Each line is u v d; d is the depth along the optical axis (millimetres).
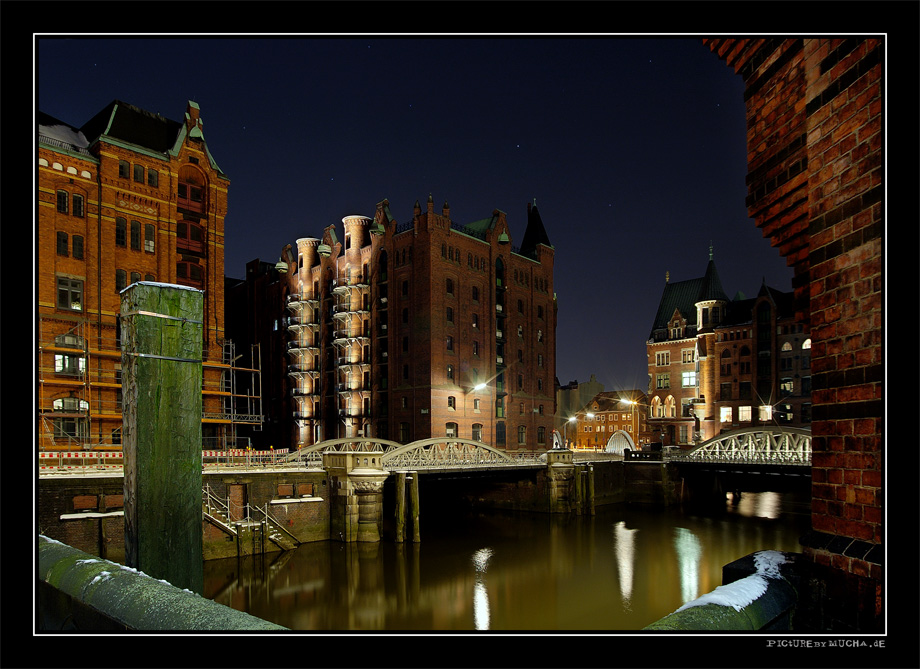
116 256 50344
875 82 4703
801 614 4969
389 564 40344
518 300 82250
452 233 72062
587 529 54750
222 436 56125
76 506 32562
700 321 95188
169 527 5562
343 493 44656
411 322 70312
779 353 85438
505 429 76625
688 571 40094
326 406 79812
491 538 50156
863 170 4809
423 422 67562
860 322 4812
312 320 83625
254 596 33156
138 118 54812
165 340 5730
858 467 4793
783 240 7219
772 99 6828
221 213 59719
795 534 52344
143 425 5504
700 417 93125
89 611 4508
